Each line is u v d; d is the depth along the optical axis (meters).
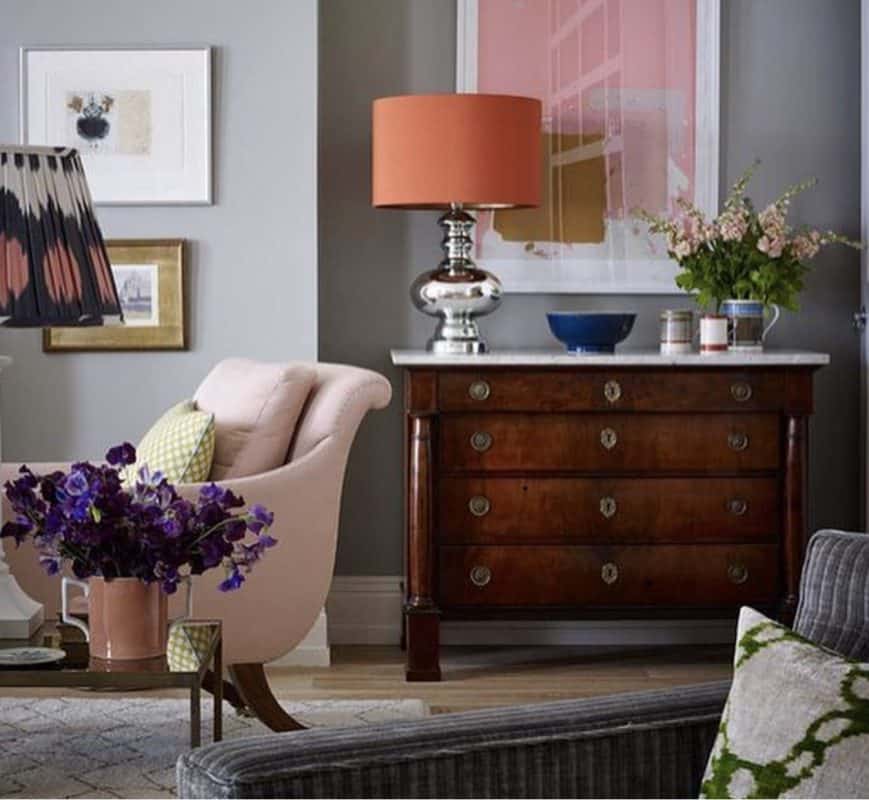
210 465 3.86
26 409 4.93
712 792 1.68
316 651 4.87
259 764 1.59
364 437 5.22
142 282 4.90
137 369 4.93
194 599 3.73
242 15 4.88
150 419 4.94
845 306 5.26
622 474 4.68
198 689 2.66
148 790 3.52
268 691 3.84
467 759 1.67
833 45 5.23
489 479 4.66
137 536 2.67
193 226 4.91
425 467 4.61
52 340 4.91
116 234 4.91
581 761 1.73
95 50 4.87
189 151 4.89
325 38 5.15
